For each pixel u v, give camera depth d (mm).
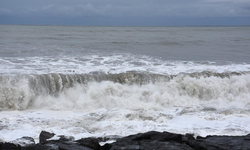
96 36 44781
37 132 8906
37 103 12562
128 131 9039
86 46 28328
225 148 6711
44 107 12453
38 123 9906
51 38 37656
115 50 25812
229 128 9391
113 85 13531
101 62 19062
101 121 10180
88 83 14133
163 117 10562
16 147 6559
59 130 9125
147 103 12766
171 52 25578
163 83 14695
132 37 43969
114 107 12438
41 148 6480
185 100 13539
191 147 6949
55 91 13539
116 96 13070
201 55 23953
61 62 18438
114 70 16578
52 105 12500
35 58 19453
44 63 17812
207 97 14266
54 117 10750
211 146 6820
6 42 29109
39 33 50000
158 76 15109
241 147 6766
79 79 14188
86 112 11672
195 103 13352
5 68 15703
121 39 38875
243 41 39062
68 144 6820
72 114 11281
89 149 6562
